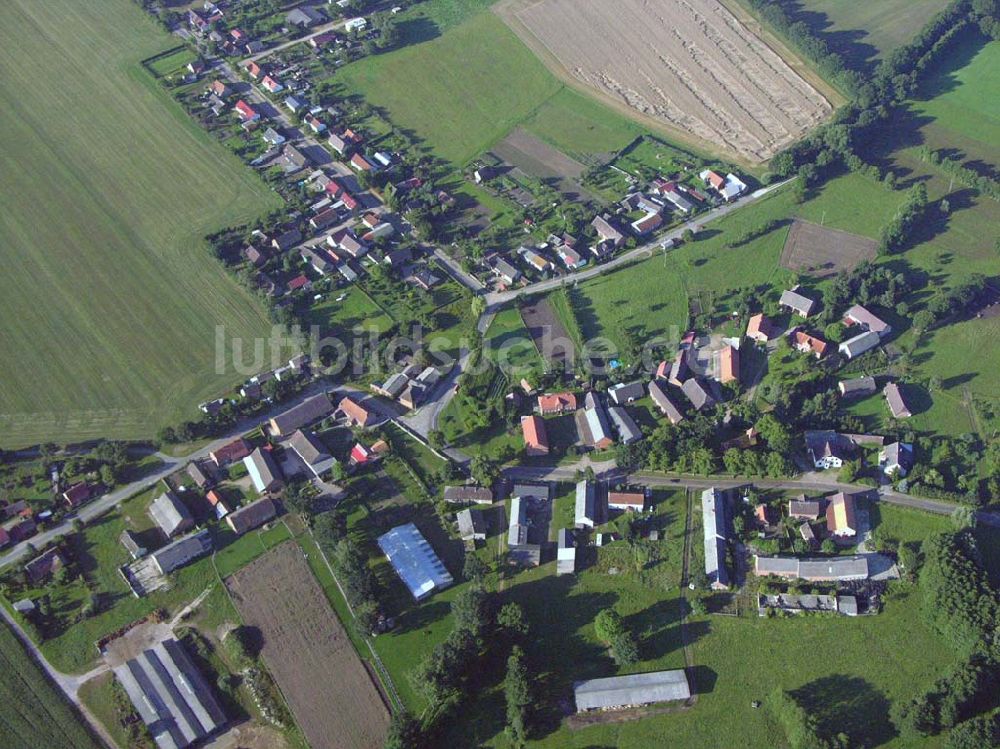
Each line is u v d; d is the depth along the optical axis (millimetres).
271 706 160750
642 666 164875
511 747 155000
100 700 162500
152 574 182250
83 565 184500
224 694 163375
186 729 157125
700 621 171375
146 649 169625
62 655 169500
